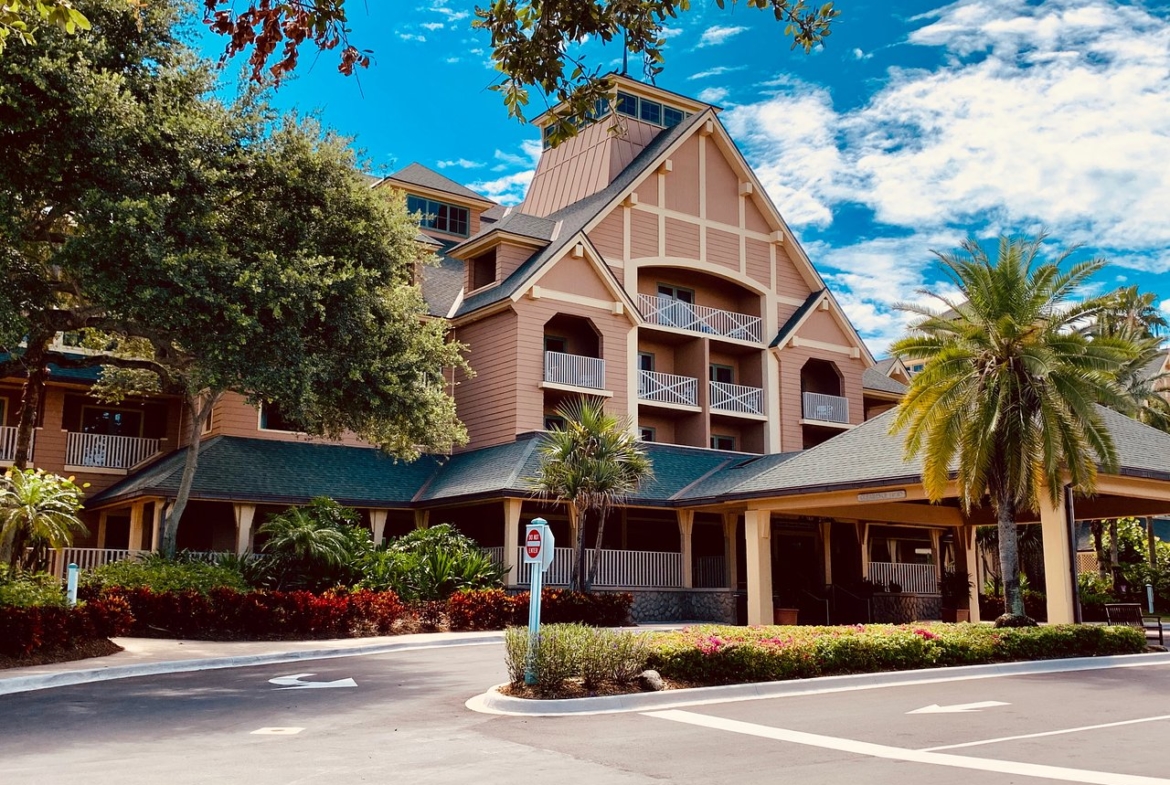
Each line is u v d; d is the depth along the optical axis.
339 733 9.86
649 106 38.28
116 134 18.30
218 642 19.33
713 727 10.29
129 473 30.28
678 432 35.09
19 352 22.08
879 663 15.23
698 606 29.52
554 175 39.28
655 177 35.06
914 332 21.12
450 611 23.16
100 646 16.80
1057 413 18.94
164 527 25.52
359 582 23.50
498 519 29.81
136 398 30.83
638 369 34.03
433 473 31.08
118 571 20.88
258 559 23.55
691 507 28.53
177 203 19.12
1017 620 19.14
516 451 28.70
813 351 37.19
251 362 19.41
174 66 20.39
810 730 10.10
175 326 18.97
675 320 34.59
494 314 31.69
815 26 9.76
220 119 20.17
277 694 12.81
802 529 34.00
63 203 19.28
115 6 18.98
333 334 21.17
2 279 18.69
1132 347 19.42
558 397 32.09
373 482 29.30
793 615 27.59
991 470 19.88
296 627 20.62
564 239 32.12
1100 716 11.22
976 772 7.93
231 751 8.83
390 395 22.28
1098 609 33.16
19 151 18.08
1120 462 20.67
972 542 31.66
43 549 21.42
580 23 9.44
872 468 23.08
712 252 36.03
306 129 21.80
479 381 32.06
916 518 29.03
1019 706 12.02
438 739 9.51
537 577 12.52
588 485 24.70
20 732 9.83
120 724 10.34
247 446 28.48
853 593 30.58
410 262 24.17
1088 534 50.66
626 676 12.62
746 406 35.12
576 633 12.45
